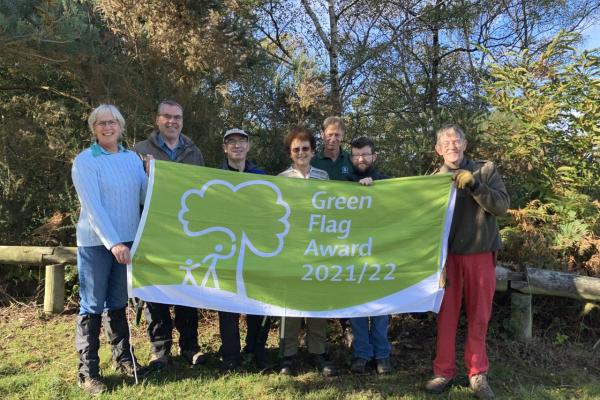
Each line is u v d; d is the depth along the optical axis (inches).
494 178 149.2
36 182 274.4
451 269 155.3
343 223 160.4
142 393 148.1
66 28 217.9
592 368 172.6
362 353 168.1
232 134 168.9
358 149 173.0
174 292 151.8
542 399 150.3
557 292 183.0
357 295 158.9
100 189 143.3
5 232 257.4
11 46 227.5
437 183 155.6
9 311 226.8
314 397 150.2
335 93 375.2
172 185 154.0
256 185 159.3
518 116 246.2
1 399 144.5
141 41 270.4
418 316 206.7
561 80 237.8
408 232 158.6
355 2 431.5
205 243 155.0
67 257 219.1
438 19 410.6
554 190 232.4
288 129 306.8
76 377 159.2
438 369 156.2
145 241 149.6
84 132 277.1
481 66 416.5
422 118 312.2
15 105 295.7
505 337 189.3
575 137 234.2
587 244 196.7
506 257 205.5
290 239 159.3
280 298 157.3
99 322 150.9
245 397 149.7
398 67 397.4
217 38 283.7
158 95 263.9
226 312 163.6
